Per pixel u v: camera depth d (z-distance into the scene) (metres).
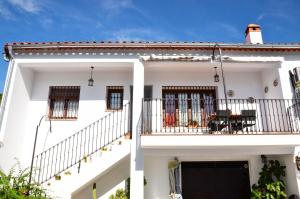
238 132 8.30
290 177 8.08
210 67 9.49
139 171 7.71
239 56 8.91
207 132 8.80
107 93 9.81
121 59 8.73
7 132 8.08
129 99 9.63
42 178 8.44
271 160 8.76
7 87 8.36
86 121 9.43
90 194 8.80
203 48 8.76
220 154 8.13
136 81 8.51
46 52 8.73
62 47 8.59
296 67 8.69
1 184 5.07
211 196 9.21
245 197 9.21
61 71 9.88
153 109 9.48
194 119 9.59
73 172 7.64
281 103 8.62
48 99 9.69
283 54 9.07
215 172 9.44
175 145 7.52
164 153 8.00
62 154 9.02
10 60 8.76
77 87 9.88
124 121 9.40
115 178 8.85
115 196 8.36
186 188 9.23
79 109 9.55
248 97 9.83
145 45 8.62
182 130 9.38
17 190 5.36
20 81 8.90
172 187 8.70
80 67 9.37
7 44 8.52
